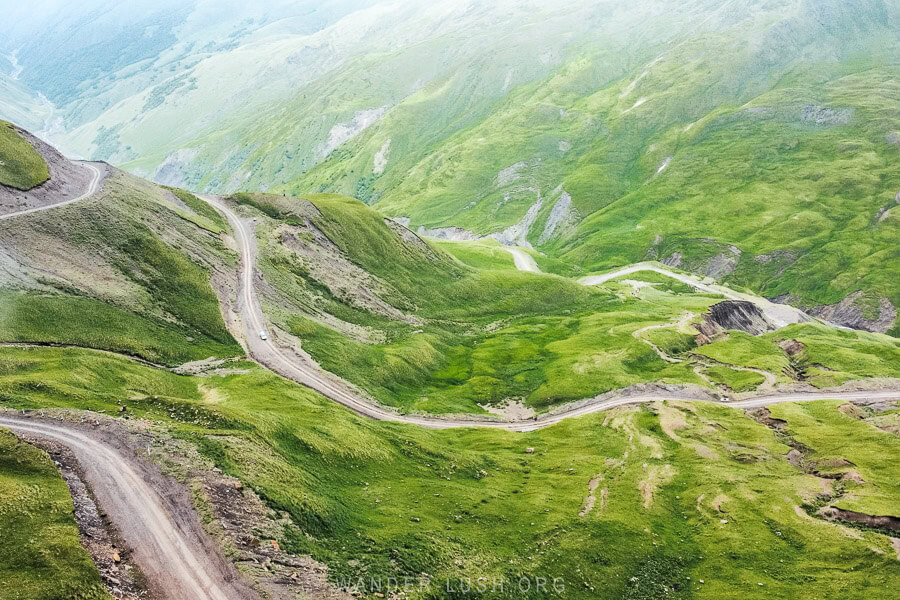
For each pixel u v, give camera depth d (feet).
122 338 317.83
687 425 362.53
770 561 236.84
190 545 155.12
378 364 418.51
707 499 280.92
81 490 166.20
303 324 420.77
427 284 611.47
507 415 400.06
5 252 318.65
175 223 442.09
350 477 245.24
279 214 557.74
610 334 538.88
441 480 271.49
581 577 215.92
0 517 144.25
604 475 301.43
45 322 296.71
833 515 264.52
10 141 395.96
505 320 609.83
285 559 163.12
